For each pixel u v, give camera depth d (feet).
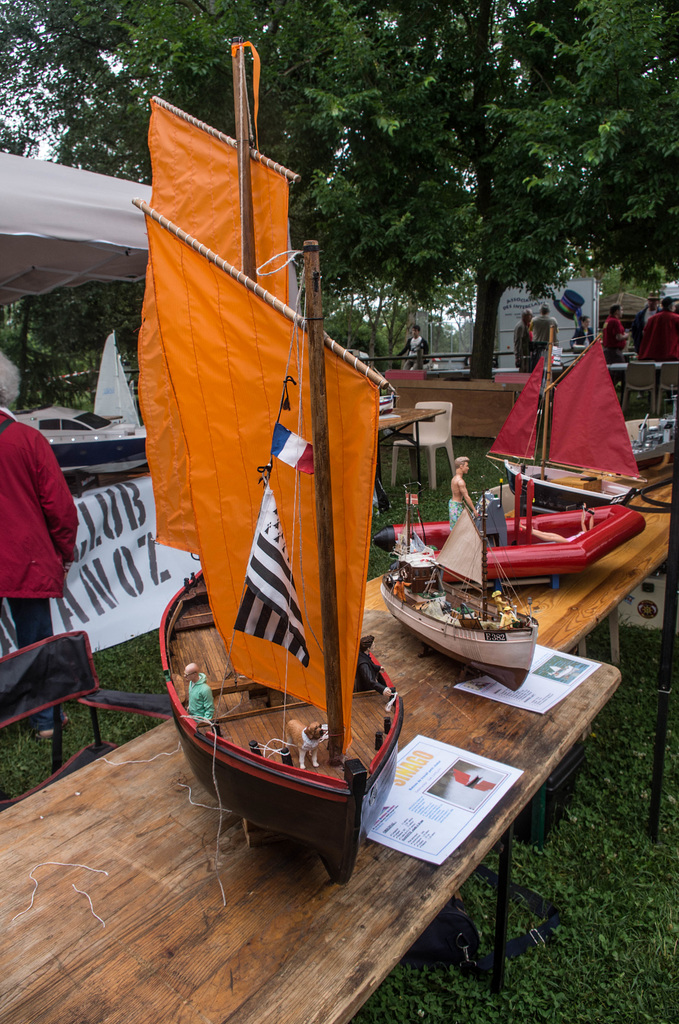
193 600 14.03
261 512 8.94
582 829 13.73
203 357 9.46
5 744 16.51
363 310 95.81
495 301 50.72
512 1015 10.13
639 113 36.27
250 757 7.88
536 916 11.81
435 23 43.27
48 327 48.01
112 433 22.54
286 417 8.63
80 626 19.97
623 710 17.56
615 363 55.62
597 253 49.98
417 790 10.05
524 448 25.29
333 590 8.25
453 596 14.73
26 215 17.69
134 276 30.66
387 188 42.86
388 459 42.73
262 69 40.47
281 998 6.90
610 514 19.58
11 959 7.47
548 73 44.09
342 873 7.93
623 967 10.85
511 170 42.01
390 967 7.32
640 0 35.78
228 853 8.96
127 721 17.26
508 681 12.68
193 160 13.69
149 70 39.50
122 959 7.43
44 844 9.17
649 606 21.80
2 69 49.60
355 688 11.02
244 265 12.07
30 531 15.28
